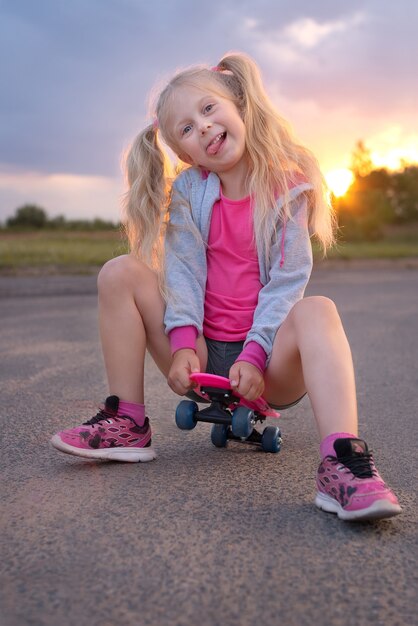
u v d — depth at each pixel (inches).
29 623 44.7
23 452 83.7
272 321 74.5
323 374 66.7
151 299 77.7
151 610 46.2
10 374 136.8
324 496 64.0
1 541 57.2
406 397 118.8
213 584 49.6
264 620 45.0
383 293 317.4
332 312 70.6
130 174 87.3
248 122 81.9
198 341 78.0
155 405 112.6
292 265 78.2
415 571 52.4
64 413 105.0
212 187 82.1
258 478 74.0
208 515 62.7
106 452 77.5
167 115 82.4
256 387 71.5
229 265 80.6
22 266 419.5
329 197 85.2
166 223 83.8
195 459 81.2
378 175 1395.2
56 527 59.9
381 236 1092.5
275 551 55.2
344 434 64.4
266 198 79.7
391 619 45.5
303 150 84.0
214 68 85.7
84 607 46.6
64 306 258.2
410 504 67.2
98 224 860.0
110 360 78.3
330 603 47.3
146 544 56.3
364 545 56.7
